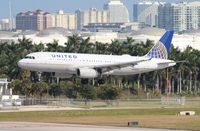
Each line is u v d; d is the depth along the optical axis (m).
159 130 177.38
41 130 172.00
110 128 180.75
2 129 174.00
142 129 179.25
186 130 178.75
